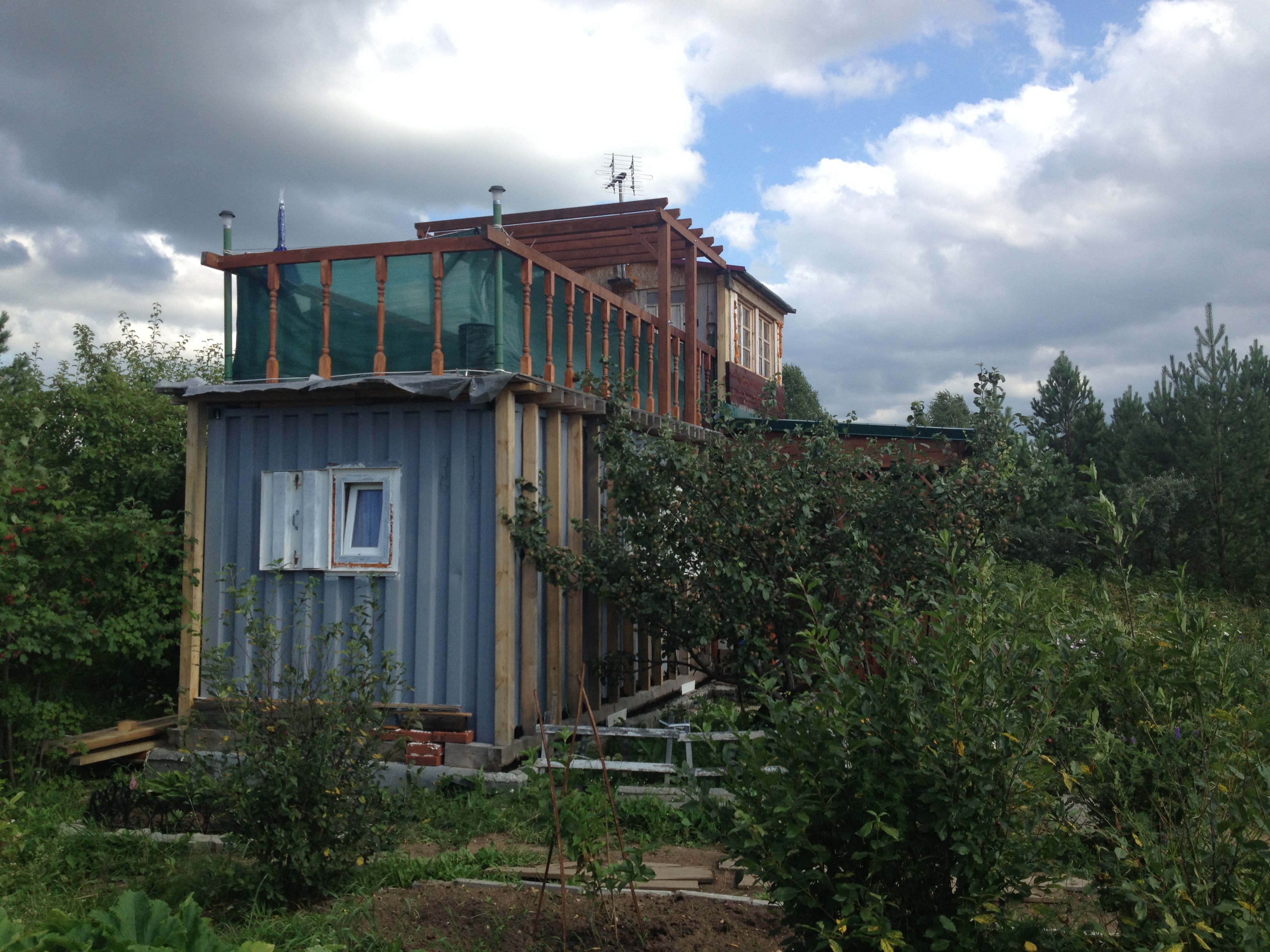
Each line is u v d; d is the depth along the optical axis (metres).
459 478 7.84
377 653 7.91
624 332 10.56
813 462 8.46
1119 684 3.48
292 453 8.40
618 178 15.46
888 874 3.43
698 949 4.28
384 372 8.32
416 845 6.18
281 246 9.00
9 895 5.22
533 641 7.88
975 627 3.36
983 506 8.19
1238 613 11.68
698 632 7.93
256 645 6.02
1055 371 28.23
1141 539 20.23
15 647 7.25
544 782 4.50
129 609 8.09
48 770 7.77
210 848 6.01
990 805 3.18
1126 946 3.10
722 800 3.77
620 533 8.63
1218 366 20.95
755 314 17.00
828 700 3.41
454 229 12.27
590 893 4.48
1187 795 3.20
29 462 9.48
